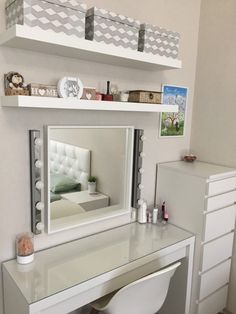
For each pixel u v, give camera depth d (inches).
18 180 56.1
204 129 85.7
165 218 77.3
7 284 54.1
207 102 84.3
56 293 47.3
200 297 73.5
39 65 55.2
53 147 58.0
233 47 77.0
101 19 52.9
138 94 62.3
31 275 52.2
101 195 67.9
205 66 83.8
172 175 76.5
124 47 56.9
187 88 84.7
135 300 52.5
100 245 64.2
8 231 56.3
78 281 50.6
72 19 48.9
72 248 62.4
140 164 73.0
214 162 83.8
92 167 65.2
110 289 55.7
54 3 46.5
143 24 60.1
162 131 80.6
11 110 53.2
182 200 74.4
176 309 75.6
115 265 56.1
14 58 52.1
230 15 76.9
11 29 44.0
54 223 60.9
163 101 78.5
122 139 69.4
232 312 83.4
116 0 63.8
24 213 57.7
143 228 74.0
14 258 57.7
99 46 51.9
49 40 45.9
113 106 56.3
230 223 77.6
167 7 74.7
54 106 48.4
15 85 51.1
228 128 79.8
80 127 61.6
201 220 70.3
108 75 65.7
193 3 81.4
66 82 52.3
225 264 79.4
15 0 45.8
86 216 66.3
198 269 72.2
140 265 59.1
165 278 54.4
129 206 73.5
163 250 63.6
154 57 61.1
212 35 81.4
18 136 54.8
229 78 78.6
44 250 61.0
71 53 55.2
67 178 61.4
